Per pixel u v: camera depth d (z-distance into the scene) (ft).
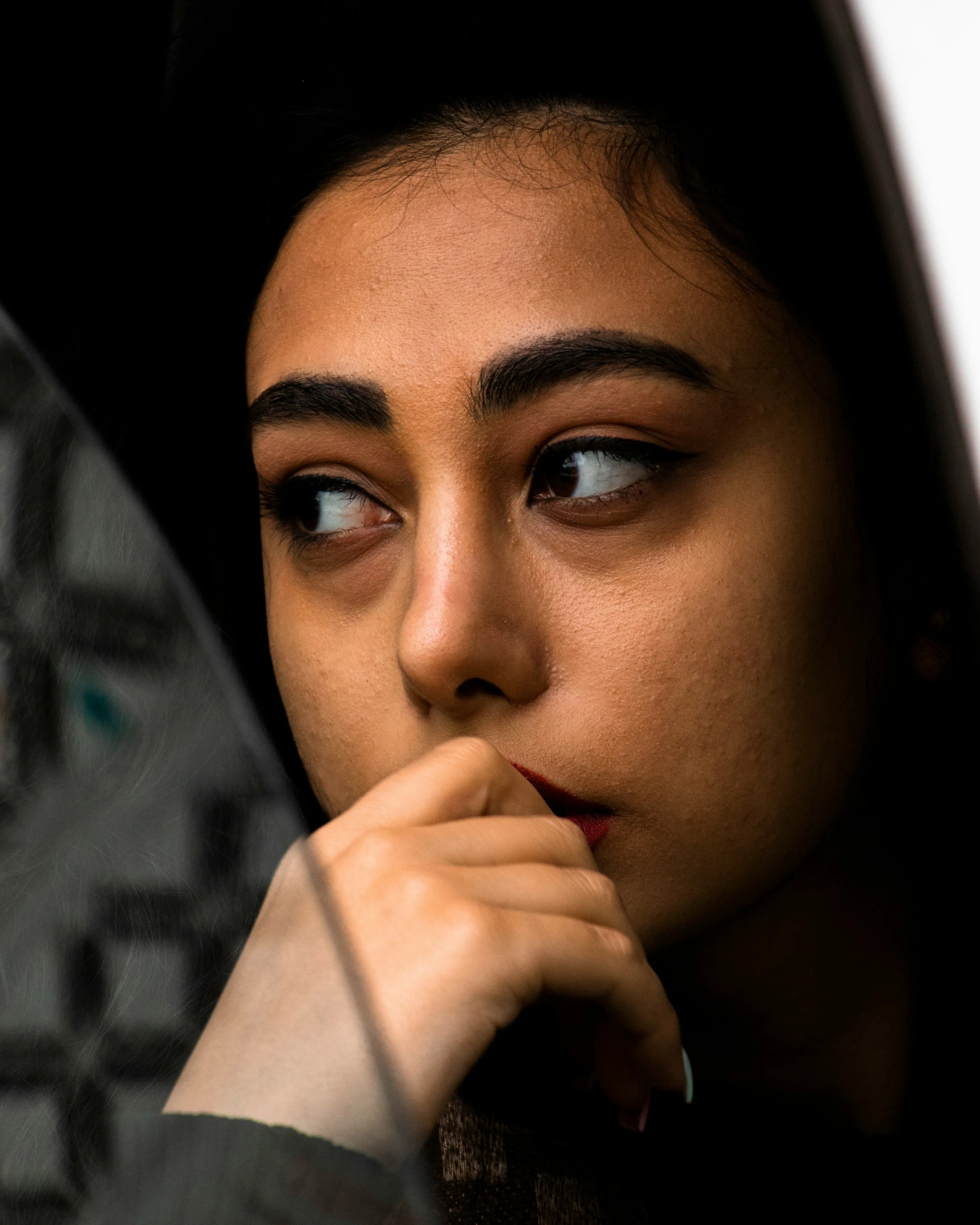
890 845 3.04
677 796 2.43
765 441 2.50
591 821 2.43
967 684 2.78
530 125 2.56
